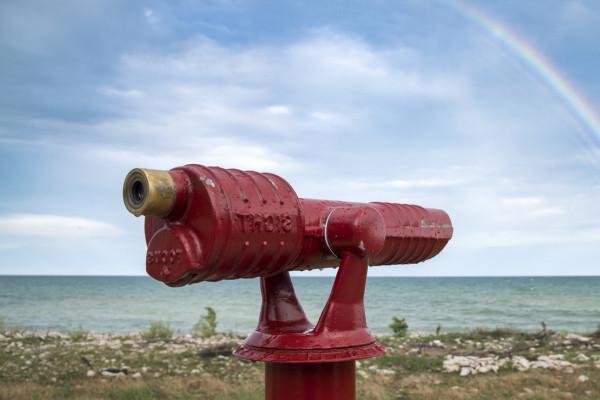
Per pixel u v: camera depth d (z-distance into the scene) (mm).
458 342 12797
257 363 9969
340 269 2781
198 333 16422
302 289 93938
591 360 10055
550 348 11750
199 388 7977
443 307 50594
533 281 140750
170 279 2352
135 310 45781
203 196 2291
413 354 11000
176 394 7574
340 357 2682
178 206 2334
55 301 58938
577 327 31078
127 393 7469
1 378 8594
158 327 15344
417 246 3602
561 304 53750
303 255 2766
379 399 7281
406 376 8930
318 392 2732
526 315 41344
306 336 2715
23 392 7441
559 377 8594
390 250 3420
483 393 7680
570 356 10562
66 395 7426
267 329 2877
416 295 72250
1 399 7125
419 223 3580
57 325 31672
